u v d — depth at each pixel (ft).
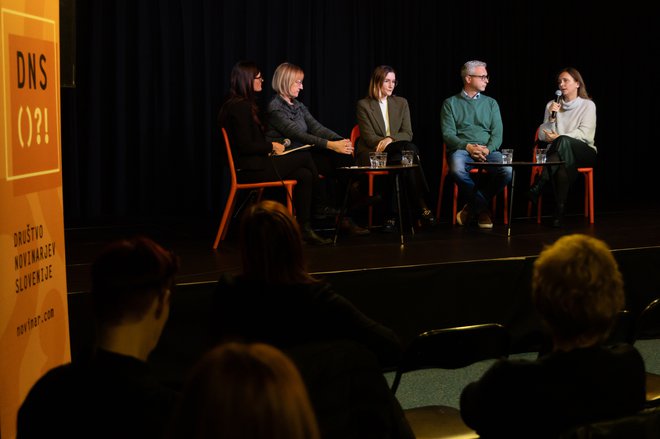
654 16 24.27
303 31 20.70
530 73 23.18
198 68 19.69
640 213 18.98
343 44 21.21
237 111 14.67
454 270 12.38
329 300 6.81
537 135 18.67
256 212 6.80
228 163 14.57
